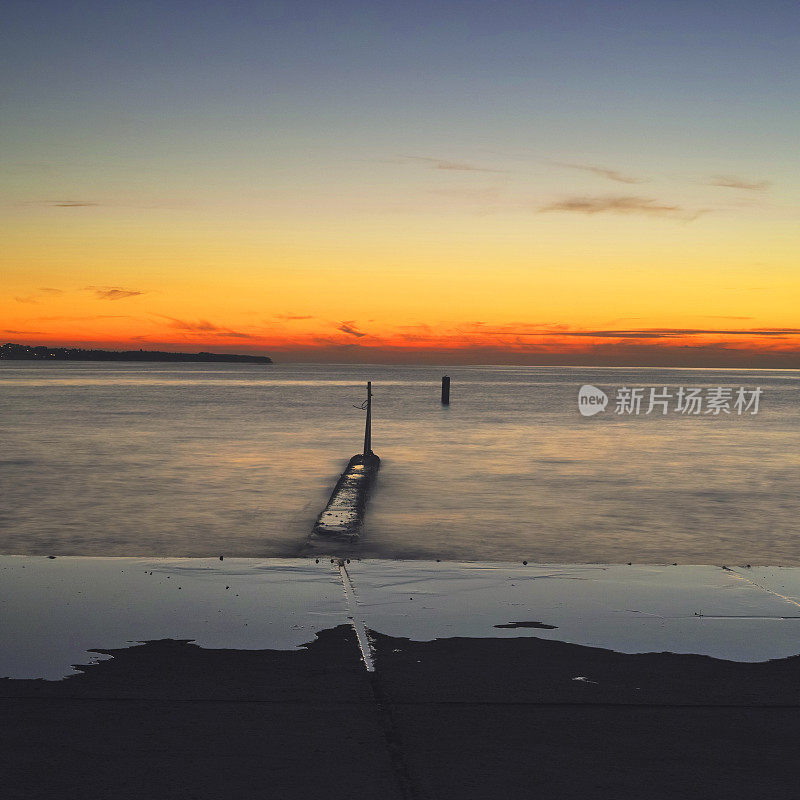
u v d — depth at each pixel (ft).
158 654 15.61
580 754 11.75
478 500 48.52
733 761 11.57
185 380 419.33
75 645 16.05
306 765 11.33
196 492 51.93
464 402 196.95
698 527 41.11
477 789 10.72
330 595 19.66
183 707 13.21
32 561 22.71
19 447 79.71
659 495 51.70
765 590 20.49
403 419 128.47
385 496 49.78
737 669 15.12
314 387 314.96
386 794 10.58
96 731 12.30
